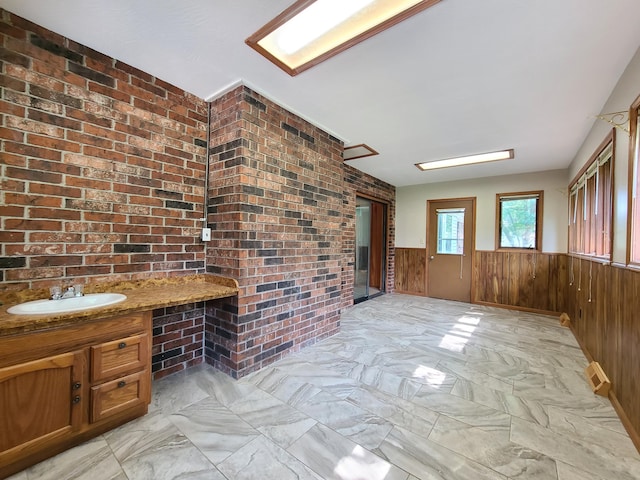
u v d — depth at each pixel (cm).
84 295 180
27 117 162
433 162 421
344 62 191
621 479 133
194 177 245
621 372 186
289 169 266
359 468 138
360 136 321
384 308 458
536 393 209
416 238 573
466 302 513
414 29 159
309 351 279
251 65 199
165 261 227
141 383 173
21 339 132
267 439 157
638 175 180
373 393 205
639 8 141
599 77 202
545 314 439
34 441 136
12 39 157
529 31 159
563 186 438
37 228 167
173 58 194
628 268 178
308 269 290
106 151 193
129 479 130
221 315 237
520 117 269
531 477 134
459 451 150
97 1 145
